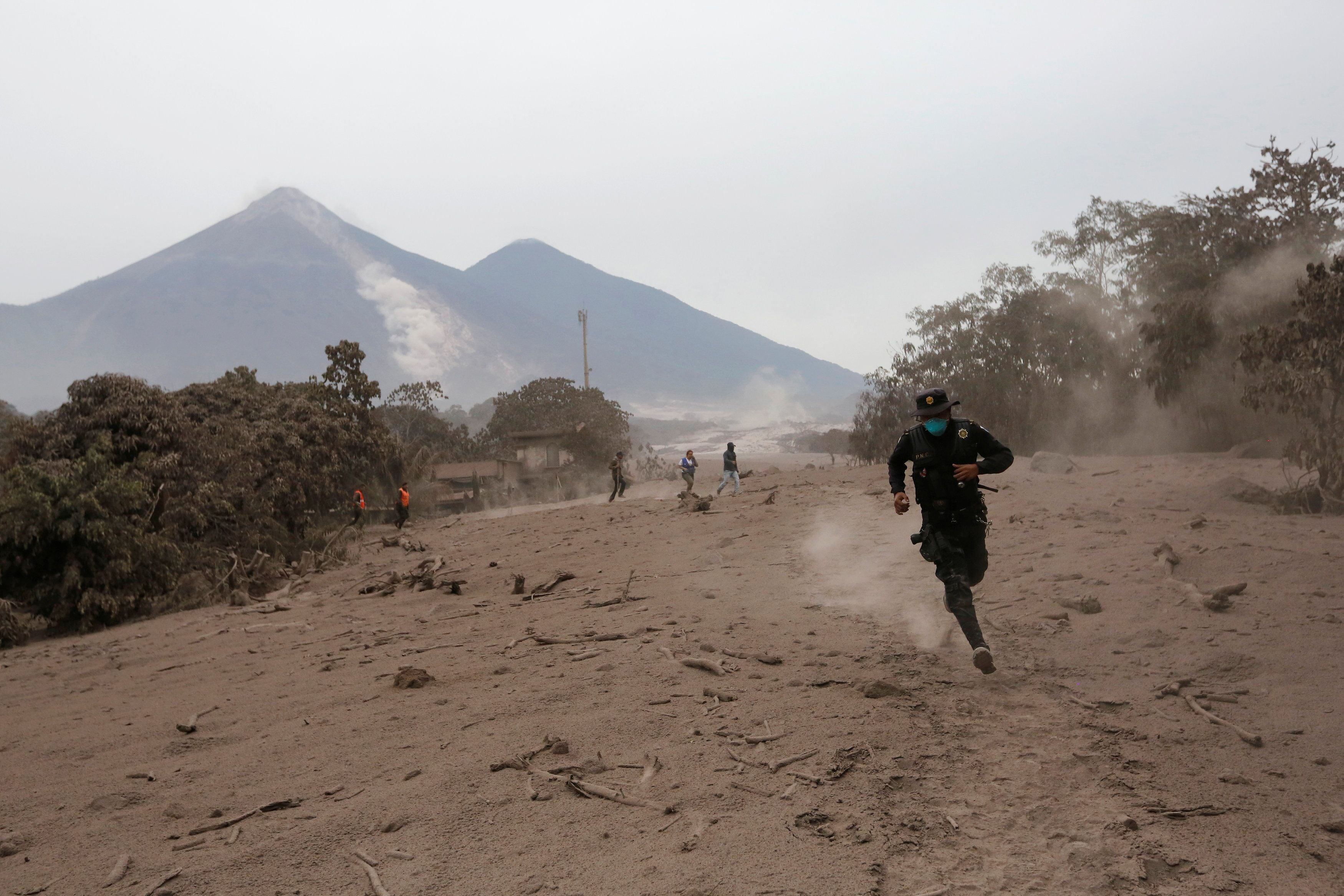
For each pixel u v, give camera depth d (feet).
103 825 12.94
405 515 103.55
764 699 15.98
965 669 17.21
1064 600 21.06
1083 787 11.71
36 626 57.41
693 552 40.37
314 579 60.34
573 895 9.50
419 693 19.49
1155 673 16.08
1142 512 35.50
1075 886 9.27
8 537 52.42
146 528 60.85
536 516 89.35
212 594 57.36
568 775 12.99
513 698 17.72
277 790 13.74
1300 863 9.52
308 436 126.72
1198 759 12.38
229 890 10.25
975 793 11.65
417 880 10.14
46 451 83.97
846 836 10.48
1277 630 17.46
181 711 21.22
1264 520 32.94
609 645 22.26
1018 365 144.05
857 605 24.18
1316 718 13.26
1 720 23.89
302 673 24.98
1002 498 45.29
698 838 10.62
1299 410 48.70
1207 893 9.05
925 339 160.76
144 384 89.30
